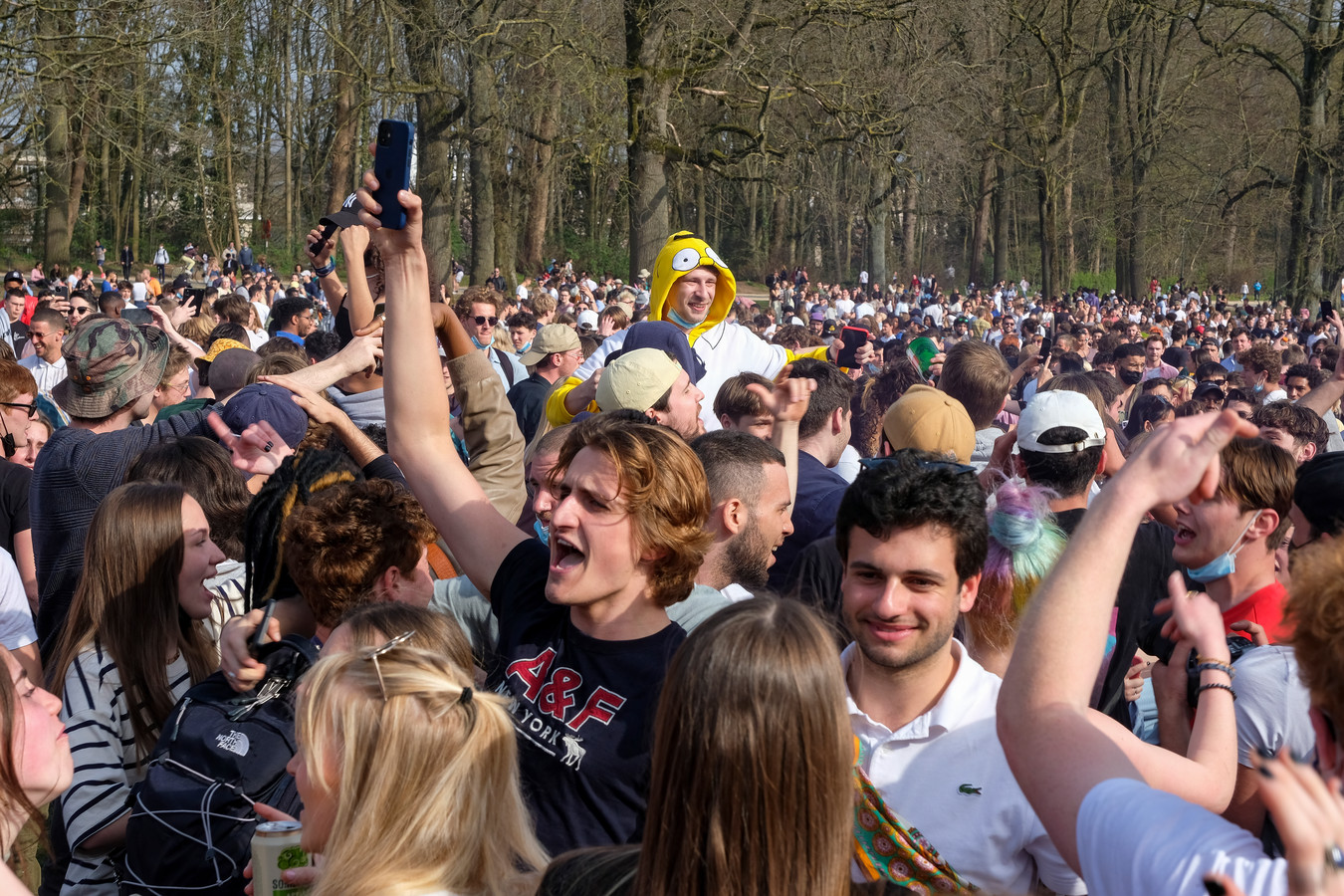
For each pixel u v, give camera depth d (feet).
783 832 5.19
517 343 33.09
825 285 182.60
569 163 130.72
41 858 10.32
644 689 7.41
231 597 11.57
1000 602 8.61
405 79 86.33
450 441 8.81
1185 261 195.72
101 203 162.30
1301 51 121.70
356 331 11.74
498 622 8.84
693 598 8.36
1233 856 3.94
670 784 5.34
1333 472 9.36
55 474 12.94
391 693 5.93
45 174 112.68
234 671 8.16
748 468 10.18
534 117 95.61
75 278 116.26
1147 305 132.98
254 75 128.16
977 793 7.43
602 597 7.46
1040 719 4.68
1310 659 4.57
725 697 5.23
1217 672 6.71
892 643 7.42
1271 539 9.82
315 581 8.45
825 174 121.49
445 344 12.53
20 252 156.76
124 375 13.33
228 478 11.95
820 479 13.44
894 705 7.72
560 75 76.69
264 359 16.72
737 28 77.97
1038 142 118.83
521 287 108.17
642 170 81.87
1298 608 4.67
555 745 7.31
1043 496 8.98
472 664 7.64
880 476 7.42
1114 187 142.31
